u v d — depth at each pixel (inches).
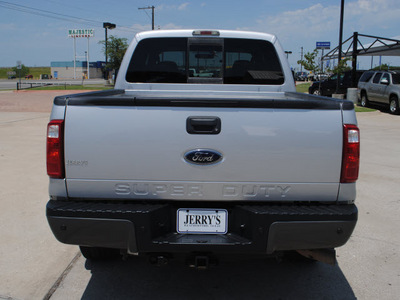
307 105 102.1
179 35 162.7
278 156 103.2
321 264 150.6
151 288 132.1
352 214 101.9
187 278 139.1
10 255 153.8
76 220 102.5
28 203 211.6
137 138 103.0
